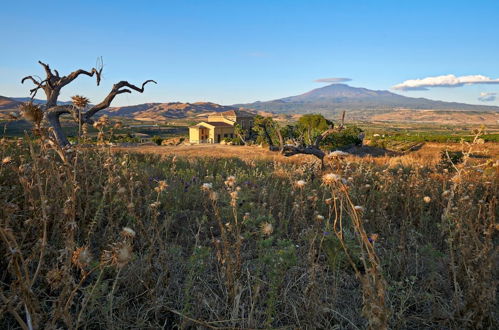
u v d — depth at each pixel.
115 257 1.69
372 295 1.84
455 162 15.45
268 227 2.94
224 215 4.26
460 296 2.72
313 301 2.50
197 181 6.56
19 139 4.80
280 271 2.57
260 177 7.50
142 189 5.16
